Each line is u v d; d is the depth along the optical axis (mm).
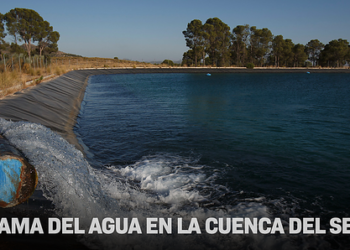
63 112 14016
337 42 99750
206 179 7035
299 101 23172
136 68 77500
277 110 18266
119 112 16828
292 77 66250
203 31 86625
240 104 21141
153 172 7418
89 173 6258
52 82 22312
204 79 55625
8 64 25828
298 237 4668
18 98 12781
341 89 35375
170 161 8312
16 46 45156
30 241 3635
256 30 97500
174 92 29766
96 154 8828
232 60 103875
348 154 9094
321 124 13781
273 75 75312
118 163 8078
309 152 9297
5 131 7043
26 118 10195
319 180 7039
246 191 6391
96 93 27797
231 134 11609
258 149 9586
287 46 102250
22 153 5555
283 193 6309
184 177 7129
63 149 6930
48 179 5012
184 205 5676
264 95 27859
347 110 18266
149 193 6184
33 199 4520
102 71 66312
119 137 10961
